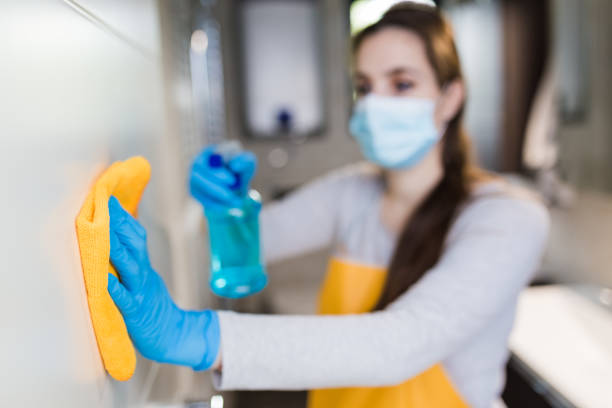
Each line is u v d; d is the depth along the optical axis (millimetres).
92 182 402
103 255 369
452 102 967
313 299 2652
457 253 756
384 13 934
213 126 2002
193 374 1154
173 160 1075
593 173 1513
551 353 1311
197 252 1307
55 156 325
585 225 1598
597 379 1176
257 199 741
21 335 261
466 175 979
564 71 1624
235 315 564
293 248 1231
